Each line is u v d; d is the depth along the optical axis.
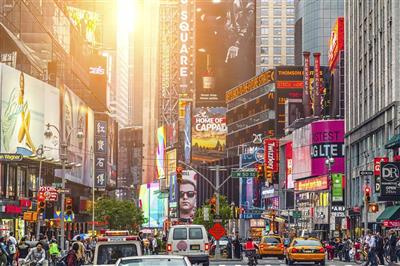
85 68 179.38
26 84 98.06
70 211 65.00
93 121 161.25
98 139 171.00
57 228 101.88
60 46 136.88
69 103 131.62
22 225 97.38
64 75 136.38
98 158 170.38
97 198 173.75
